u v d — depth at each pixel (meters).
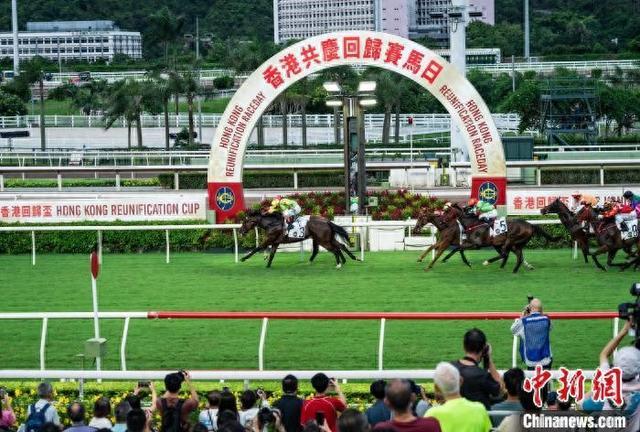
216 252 24.31
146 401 12.66
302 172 34.84
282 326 16.56
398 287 19.33
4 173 40.69
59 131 64.00
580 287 19.06
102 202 24.73
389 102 53.12
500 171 24.70
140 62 99.44
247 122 24.91
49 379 13.80
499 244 20.69
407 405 7.71
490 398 9.30
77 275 21.31
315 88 60.31
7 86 71.31
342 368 14.25
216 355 14.98
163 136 62.75
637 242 20.44
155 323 16.92
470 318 13.09
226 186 24.95
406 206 24.75
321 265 21.91
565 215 21.16
